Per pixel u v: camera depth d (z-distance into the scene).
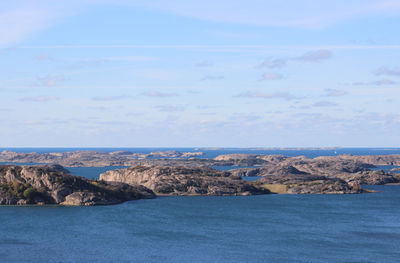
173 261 114.88
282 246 129.75
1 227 153.50
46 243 131.88
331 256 119.94
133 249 125.75
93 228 152.88
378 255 120.75
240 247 128.50
